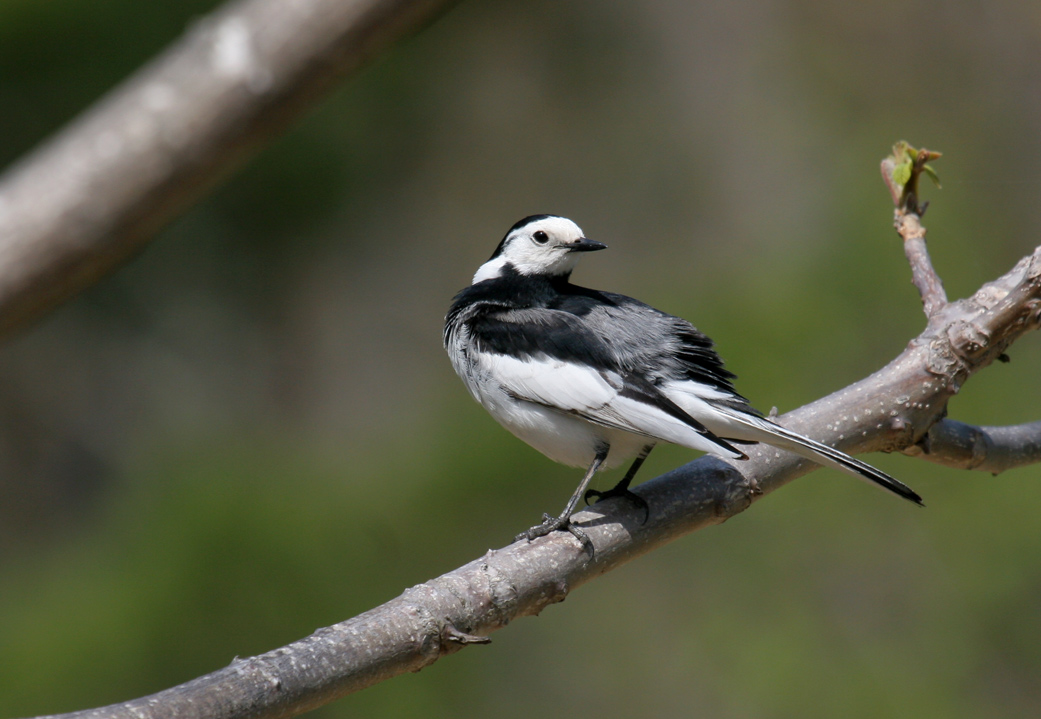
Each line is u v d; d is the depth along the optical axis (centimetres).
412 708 1237
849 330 1332
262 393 1853
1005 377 1328
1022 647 1241
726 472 597
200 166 194
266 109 198
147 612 1220
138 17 1595
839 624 1271
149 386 1820
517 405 677
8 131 1600
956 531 1277
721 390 649
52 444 1783
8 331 185
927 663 1237
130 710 402
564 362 663
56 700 1191
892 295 1352
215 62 195
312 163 1764
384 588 1263
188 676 1214
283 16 197
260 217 1797
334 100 1786
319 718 1223
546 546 535
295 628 1234
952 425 679
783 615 1284
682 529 579
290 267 1855
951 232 1472
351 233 1873
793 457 617
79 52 1593
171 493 1340
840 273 1370
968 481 1291
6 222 183
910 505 1295
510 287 767
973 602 1252
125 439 1800
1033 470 1291
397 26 204
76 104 1595
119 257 192
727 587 1312
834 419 632
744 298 1364
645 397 634
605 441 665
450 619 486
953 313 658
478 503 1298
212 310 1855
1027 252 1764
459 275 1928
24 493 1764
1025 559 1251
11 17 1562
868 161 1752
